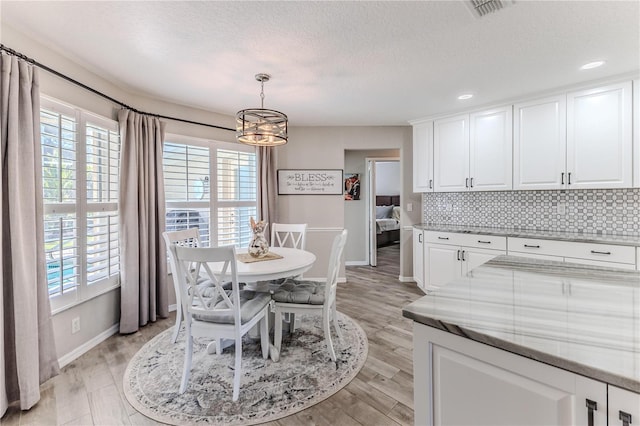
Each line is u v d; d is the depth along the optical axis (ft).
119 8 5.49
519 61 7.59
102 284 8.32
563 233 9.62
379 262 19.48
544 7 5.45
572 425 2.29
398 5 5.42
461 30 6.21
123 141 8.86
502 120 10.67
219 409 5.62
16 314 5.60
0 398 5.42
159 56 7.30
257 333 8.43
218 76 8.47
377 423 5.28
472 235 10.52
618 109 8.51
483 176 11.15
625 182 8.43
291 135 14.25
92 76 8.16
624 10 5.51
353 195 18.92
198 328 6.20
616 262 7.78
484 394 2.74
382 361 7.25
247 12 5.62
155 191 9.89
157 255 9.98
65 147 7.20
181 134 11.02
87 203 7.82
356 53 7.17
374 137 14.35
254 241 8.47
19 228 5.66
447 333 2.95
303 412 5.55
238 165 12.76
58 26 6.06
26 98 5.87
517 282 4.13
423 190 12.92
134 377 6.66
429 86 9.25
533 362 2.46
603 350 2.34
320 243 14.37
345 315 10.28
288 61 7.58
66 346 7.23
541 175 9.87
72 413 5.55
